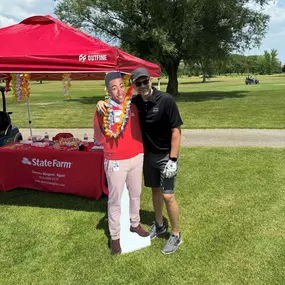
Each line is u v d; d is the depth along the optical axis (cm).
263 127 998
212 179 543
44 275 299
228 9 2134
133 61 398
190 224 388
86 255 329
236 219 398
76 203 461
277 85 3625
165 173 298
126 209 328
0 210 441
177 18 2153
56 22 421
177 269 303
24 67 364
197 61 2444
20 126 1166
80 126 1130
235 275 292
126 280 290
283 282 280
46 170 484
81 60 356
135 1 2078
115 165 305
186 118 1242
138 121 306
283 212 414
